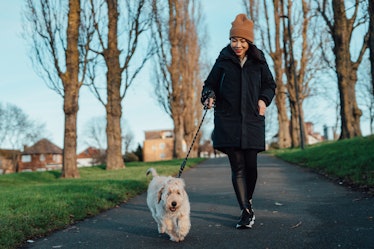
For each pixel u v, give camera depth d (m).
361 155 11.15
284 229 4.92
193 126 40.66
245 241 4.47
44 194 8.73
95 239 5.15
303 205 6.62
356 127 20.22
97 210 7.42
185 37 35.03
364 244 3.99
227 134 5.18
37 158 82.56
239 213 6.27
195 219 5.98
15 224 5.59
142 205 8.12
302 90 34.22
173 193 4.64
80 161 103.62
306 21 32.16
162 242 4.77
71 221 6.46
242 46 5.17
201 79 43.69
